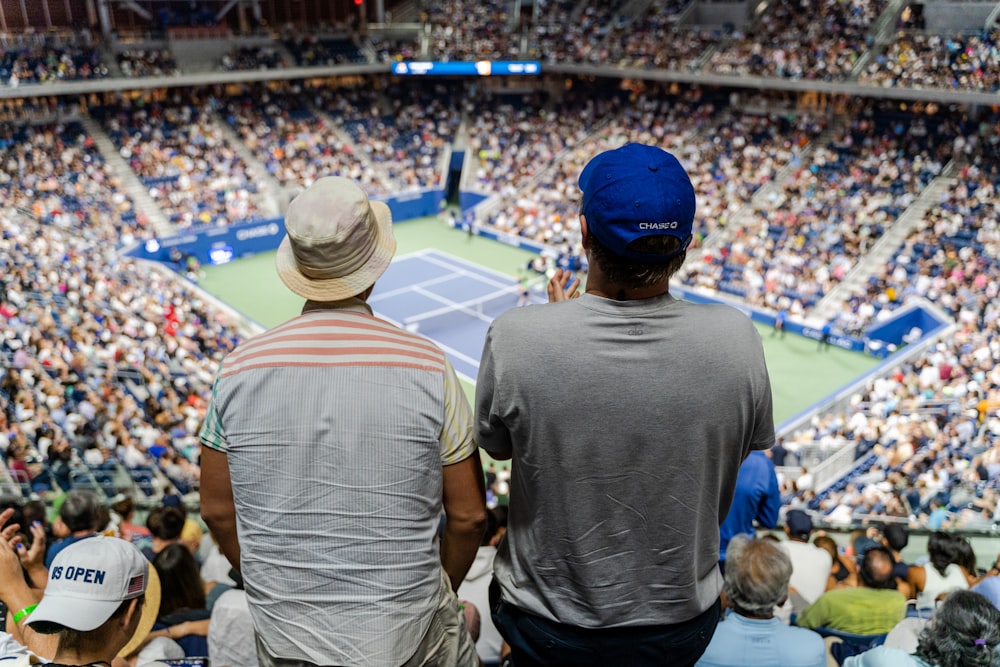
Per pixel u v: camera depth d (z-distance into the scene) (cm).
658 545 277
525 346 264
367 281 279
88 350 2698
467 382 3372
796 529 805
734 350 268
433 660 288
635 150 270
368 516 260
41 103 4753
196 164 4997
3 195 4153
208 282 4403
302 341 270
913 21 4556
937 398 2648
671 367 263
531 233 4962
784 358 3444
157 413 2423
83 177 4519
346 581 260
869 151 4406
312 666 260
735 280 3947
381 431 260
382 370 265
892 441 2373
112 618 327
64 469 1758
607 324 265
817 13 4934
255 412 262
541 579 290
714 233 4319
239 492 267
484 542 761
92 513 762
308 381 263
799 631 438
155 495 1891
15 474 1733
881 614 612
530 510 286
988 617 407
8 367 2331
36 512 786
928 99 4112
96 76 4759
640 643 289
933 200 3978
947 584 769
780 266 3897
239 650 523
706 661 433
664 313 269
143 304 3381
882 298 3553
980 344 2908
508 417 270
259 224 4834
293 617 263
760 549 441
